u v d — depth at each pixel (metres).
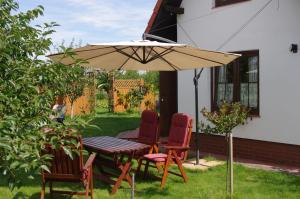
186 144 8.32
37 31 3.62
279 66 9.80
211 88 11.53
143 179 8.33
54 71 3.43
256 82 10.41
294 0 9.39
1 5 3.50
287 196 7.04
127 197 7.10
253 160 10.35
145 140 9.41
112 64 9.13
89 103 21.73
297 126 9.45
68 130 3.52
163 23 12.67
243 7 10.62
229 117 8.41
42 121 3.38
